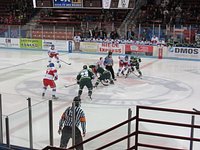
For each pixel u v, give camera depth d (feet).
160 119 29.71
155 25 88.84
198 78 54.85
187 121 28.84
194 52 76.13
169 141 25.86
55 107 35.01
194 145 25.29
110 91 44.14
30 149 20.48
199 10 94.17
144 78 53.72
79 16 102.89
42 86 46.50
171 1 98.89
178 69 63.36
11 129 23.68
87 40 85.92
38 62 69.10
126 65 53.72
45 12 107.34
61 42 88.53
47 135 23.50
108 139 24.88
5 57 76.38
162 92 44.32
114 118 28.81
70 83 48.55
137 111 19.07
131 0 76.07
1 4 113.91
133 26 89.10
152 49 79.82
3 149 14.94
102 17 99.45
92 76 39.78
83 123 21.86
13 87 45.73
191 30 78.43
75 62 69.56
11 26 93.66
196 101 39.93
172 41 79.30
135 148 20.25
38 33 91.91
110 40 83.46
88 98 40.01
